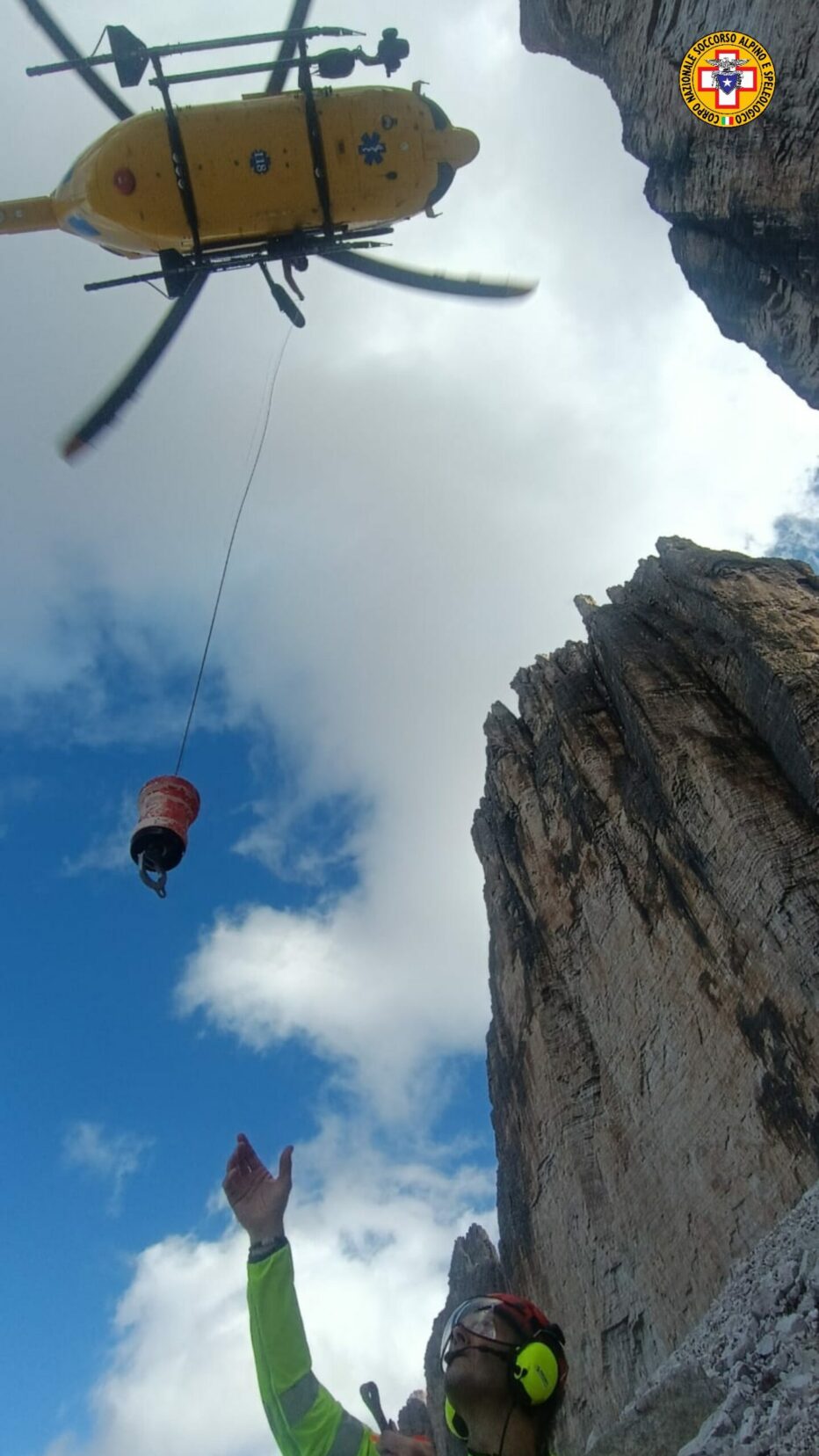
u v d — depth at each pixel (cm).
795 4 3108
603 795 4556
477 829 5762
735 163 3631
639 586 5191
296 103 1362
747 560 4566
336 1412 429
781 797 3484
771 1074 3183
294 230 1435
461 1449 428
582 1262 3859
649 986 3897
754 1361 1309
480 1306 448
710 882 3553
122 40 1312
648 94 4056
